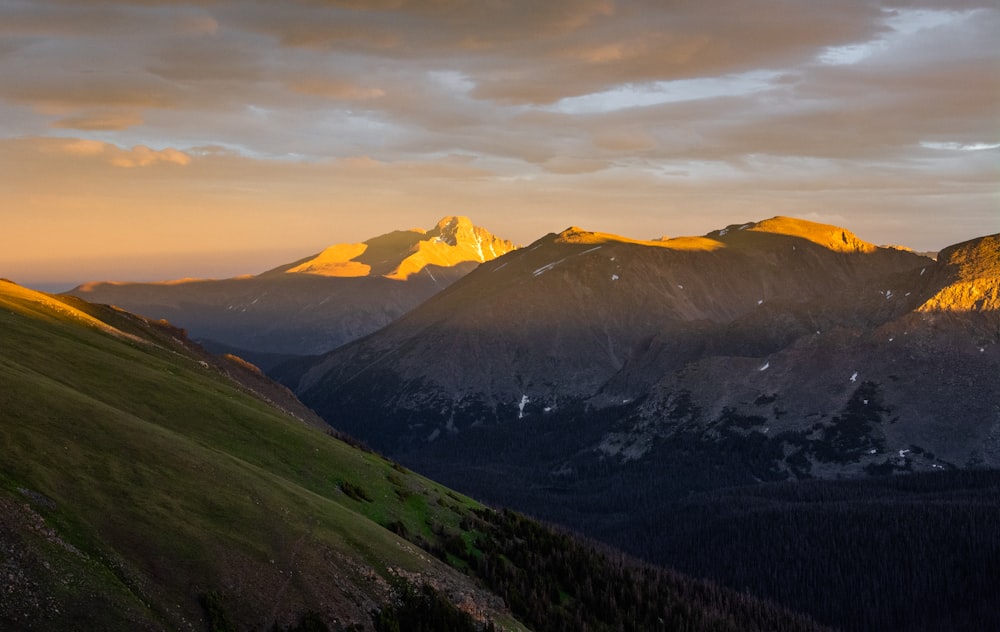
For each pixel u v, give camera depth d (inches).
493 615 3390.7
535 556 4471.0
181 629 2285.9
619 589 4537.4
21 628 1969.7
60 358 3986.2
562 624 3826.3
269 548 2847.0
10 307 4832.7
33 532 2255.2
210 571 2551.7
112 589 2242.9
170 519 2674.7
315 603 2723.9
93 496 2578.7
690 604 4891.7
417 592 3164.4
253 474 3425.2
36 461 2583.7
